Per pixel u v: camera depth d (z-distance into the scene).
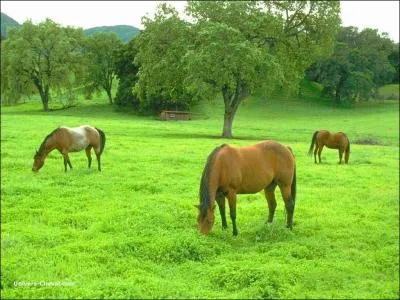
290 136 39.59
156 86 38.16
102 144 17.88
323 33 38.81
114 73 70.56
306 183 17.17
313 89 86.44
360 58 78.75
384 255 9.59
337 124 54.31
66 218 11.38
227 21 36.38
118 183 15.40
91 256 8.77
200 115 61.84
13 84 64.62
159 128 40.78
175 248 9.25
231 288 7.75
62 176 16.38
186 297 7.26
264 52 35.19
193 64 32.81
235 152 10.23
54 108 69.88
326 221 11.90
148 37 37.88
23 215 11.70
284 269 8.34
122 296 7.18
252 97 75.12
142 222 10.93
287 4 38.00
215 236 10.23
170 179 16.52
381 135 43.34
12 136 27.02
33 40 64.19
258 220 11.71
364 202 14.41
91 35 74.31
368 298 7.60
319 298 7.56
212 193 9.73
